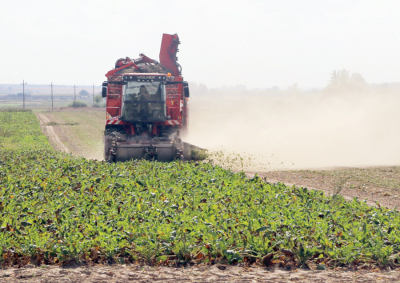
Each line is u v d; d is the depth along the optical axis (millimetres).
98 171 44500
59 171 44031
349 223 27094
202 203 30766
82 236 23078
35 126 137125
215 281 19141
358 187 46500
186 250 22016
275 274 20188
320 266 21203
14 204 29547
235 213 28422
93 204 30141
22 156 58594
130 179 39469
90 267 21047
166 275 19922
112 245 22219
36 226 25125
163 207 29906
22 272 20109
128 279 19375
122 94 60344
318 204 31875
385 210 31250
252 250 21984
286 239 22766
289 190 36875
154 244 21969
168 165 48750
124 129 62875
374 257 21875
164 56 69312
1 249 21266
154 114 59719
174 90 62156
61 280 19094
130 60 66438
